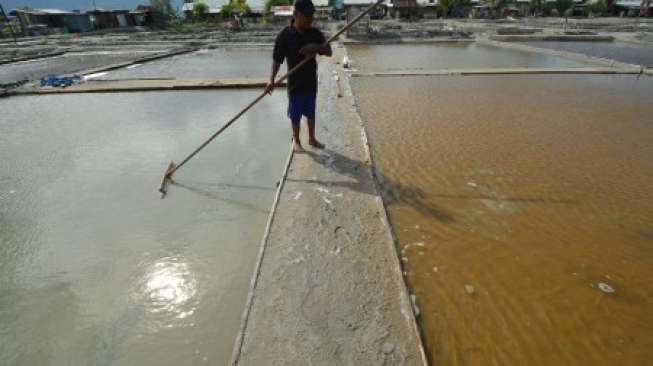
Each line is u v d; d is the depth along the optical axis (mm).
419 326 2174
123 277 2635
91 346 2139
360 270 2555
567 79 9461
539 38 20156
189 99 7789
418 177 4055
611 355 2035
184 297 2455
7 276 2668
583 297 2424
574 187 3838
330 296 2312
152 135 5516
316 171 4027
